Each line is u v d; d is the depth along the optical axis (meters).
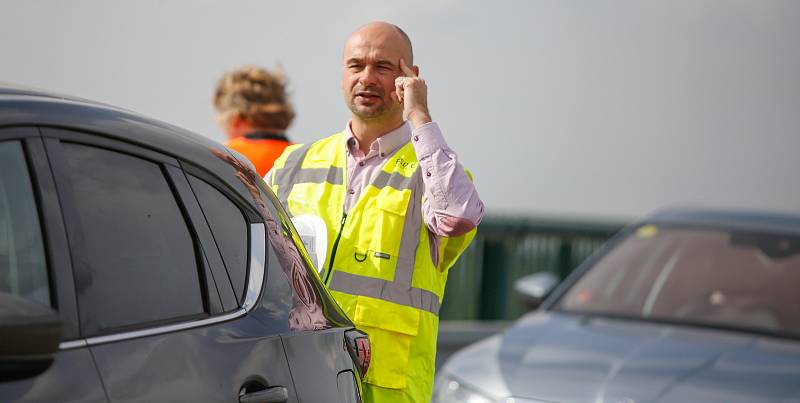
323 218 11.69
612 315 18.42
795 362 16.27
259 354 8.07
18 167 6.99
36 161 7.11
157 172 7.96
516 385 15.64
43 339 6.09
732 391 15.21
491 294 34.59
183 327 7.63
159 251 7.70
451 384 16.56
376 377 11.20
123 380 7.04
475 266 34.44
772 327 17.58
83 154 7.46
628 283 19.09
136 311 7.36
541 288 20.02
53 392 6.61
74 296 7.00
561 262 36.22
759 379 15.61
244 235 8.49
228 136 16.31
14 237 6.82
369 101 11.69
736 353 16.52
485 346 17.73
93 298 7.12
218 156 8.61
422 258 11.52
